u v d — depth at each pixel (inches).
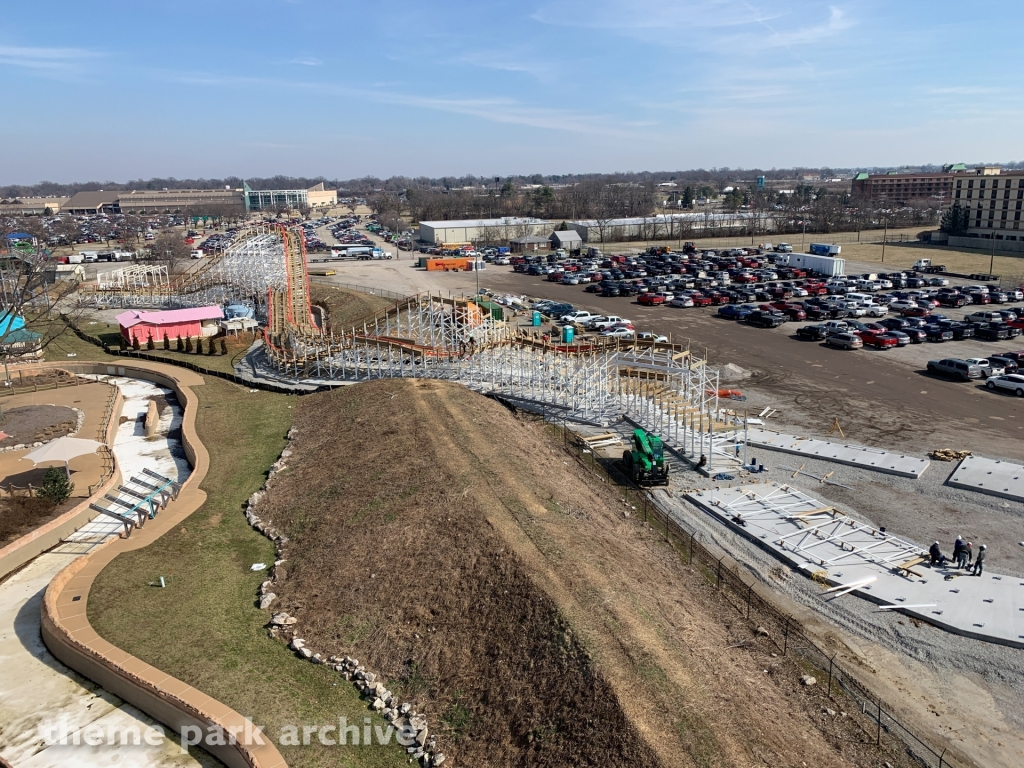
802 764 730.8
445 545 1171.9
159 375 2591.0
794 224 7239.2
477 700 880.3
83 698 935.7
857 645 1002.7
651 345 2033.7
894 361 2596.0
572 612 942.4
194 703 863.7
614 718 767.7
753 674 908.0
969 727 845.8
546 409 2087.8
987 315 3125.0
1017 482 1481.3
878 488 1513.3
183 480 1702.8
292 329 2741.1
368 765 799.1
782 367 2549.2
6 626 1103.6
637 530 1343.5
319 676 950.4
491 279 4879.4
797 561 1208.2
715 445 1766.7
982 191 6048.2
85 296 4079.7
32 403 2269.9
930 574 1156.5
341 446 1707.7
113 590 1143.0
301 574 1204.5
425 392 1999.3
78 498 1541.6
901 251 5871.1
